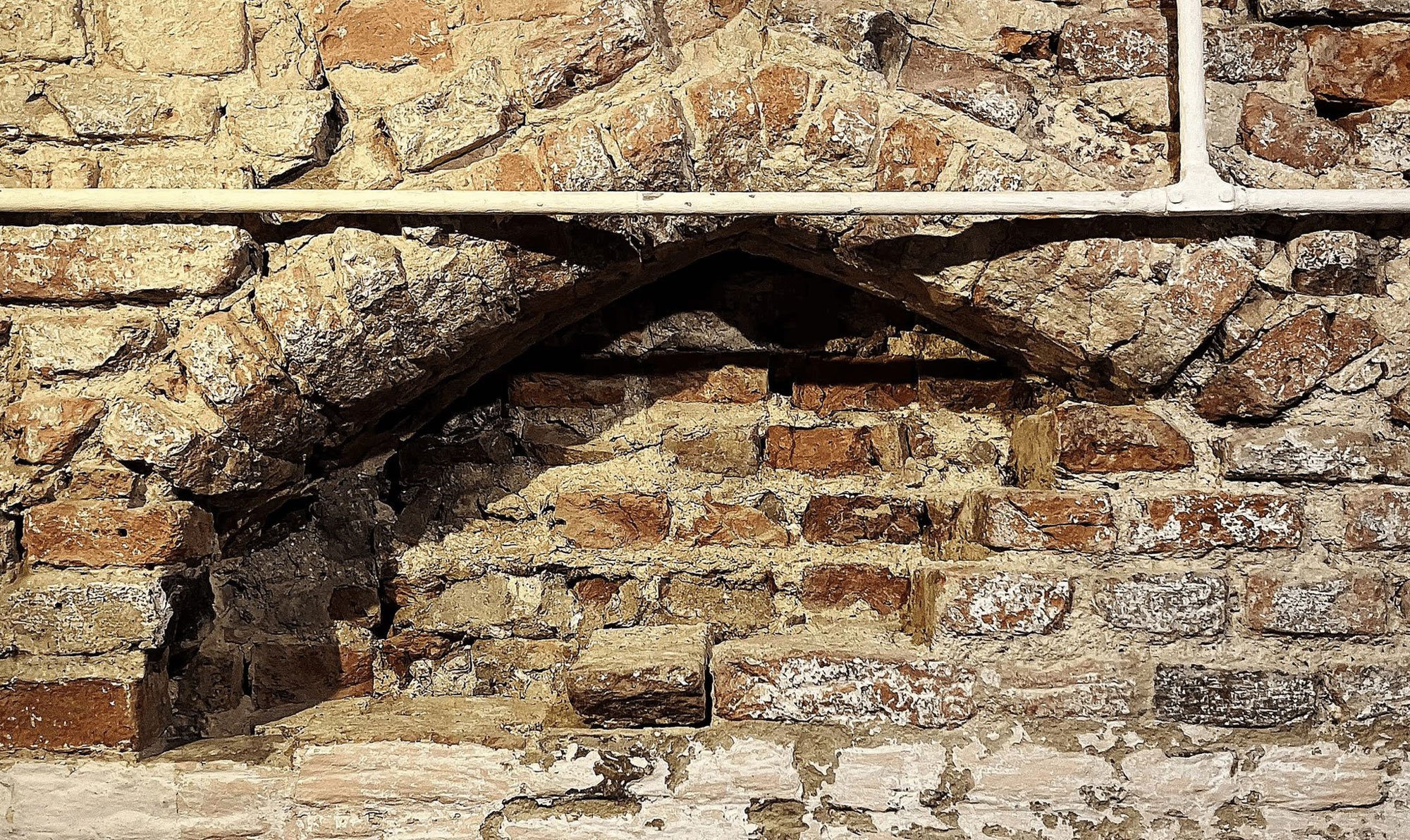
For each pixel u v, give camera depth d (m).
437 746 1.64
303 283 1.56
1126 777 1.61
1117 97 1.70
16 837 1.59
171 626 1.68
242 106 1.58
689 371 2.05
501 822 1.64
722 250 1.83
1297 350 1.61
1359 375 1.62
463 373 1.88
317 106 1.58
